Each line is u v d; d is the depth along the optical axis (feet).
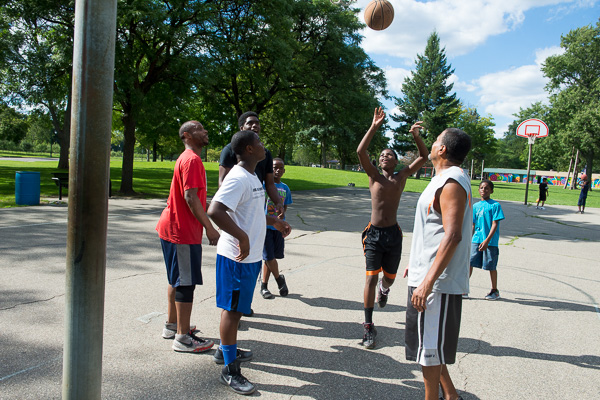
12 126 105.40
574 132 155.43
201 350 11.53
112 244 24.09
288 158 259.19
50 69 46.62
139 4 43.21
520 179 253.44
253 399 9.36
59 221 30.07
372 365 11.26
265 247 16.08
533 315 15.64
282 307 15.56
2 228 26.89
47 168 88.74
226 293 9.72
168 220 11.25
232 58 52.49
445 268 8.23
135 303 14.88
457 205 7.97
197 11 47.34
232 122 64.75
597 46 161.27
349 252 25.43
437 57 193.88
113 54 5.61
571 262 25.34
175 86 52.34
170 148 165.07
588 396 9.97
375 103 71.82
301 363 11.22
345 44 70.90
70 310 5.73
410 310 8.78
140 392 9.38
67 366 5.85
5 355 10.63
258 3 53.83
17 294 15.06
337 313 15.12
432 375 8.46
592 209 64.54
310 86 68.13
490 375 10.92
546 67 171.53
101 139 5.55
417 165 14.08
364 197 65.82
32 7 42.98
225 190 9.33
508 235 35.50
